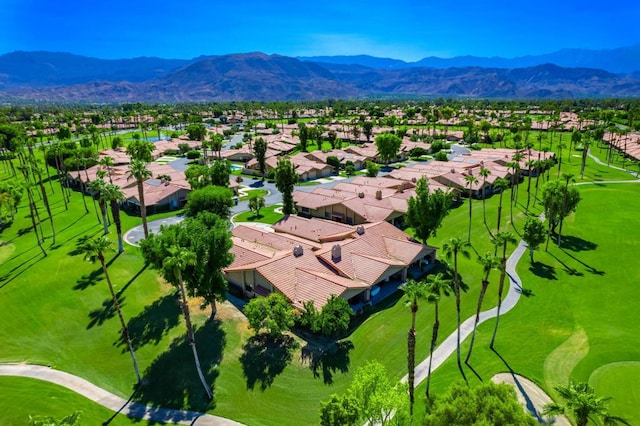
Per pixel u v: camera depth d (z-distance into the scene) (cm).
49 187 11975
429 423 2477
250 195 11231
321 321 4544
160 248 4766
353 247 6259
